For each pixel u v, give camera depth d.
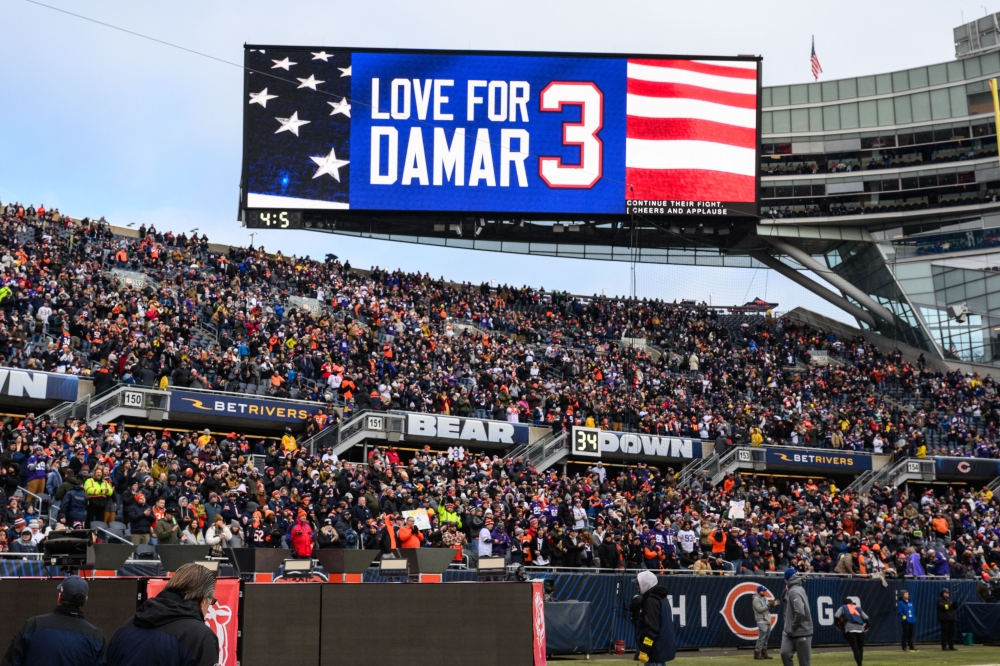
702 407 40.66
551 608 17.83
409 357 36.78
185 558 12.99
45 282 32.16
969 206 52.12
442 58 42.34
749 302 55.84
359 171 41.38
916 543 30.75
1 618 10.61
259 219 41.00
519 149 42.22
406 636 11.48
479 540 22.39
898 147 53.25
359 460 33.88
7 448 22.67
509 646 11.52
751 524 28.69
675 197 42.41
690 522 27.69
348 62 41.84
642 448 36.38
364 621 11.47
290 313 37.03
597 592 19.14
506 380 37.28
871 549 28.59
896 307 53.28
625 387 40.88
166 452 24.12
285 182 40.94
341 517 22.14
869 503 34.22
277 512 22.11
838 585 22.89
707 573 21.75
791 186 54.06
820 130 54.31
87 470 20.66
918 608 24.55
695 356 44.59
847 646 22.73
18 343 28.53
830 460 39.38
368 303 41.84
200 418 30.78
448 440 33.94
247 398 30.84
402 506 24.83
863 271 55.69
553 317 46.97
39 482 21.84
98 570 11.95
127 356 29.66
